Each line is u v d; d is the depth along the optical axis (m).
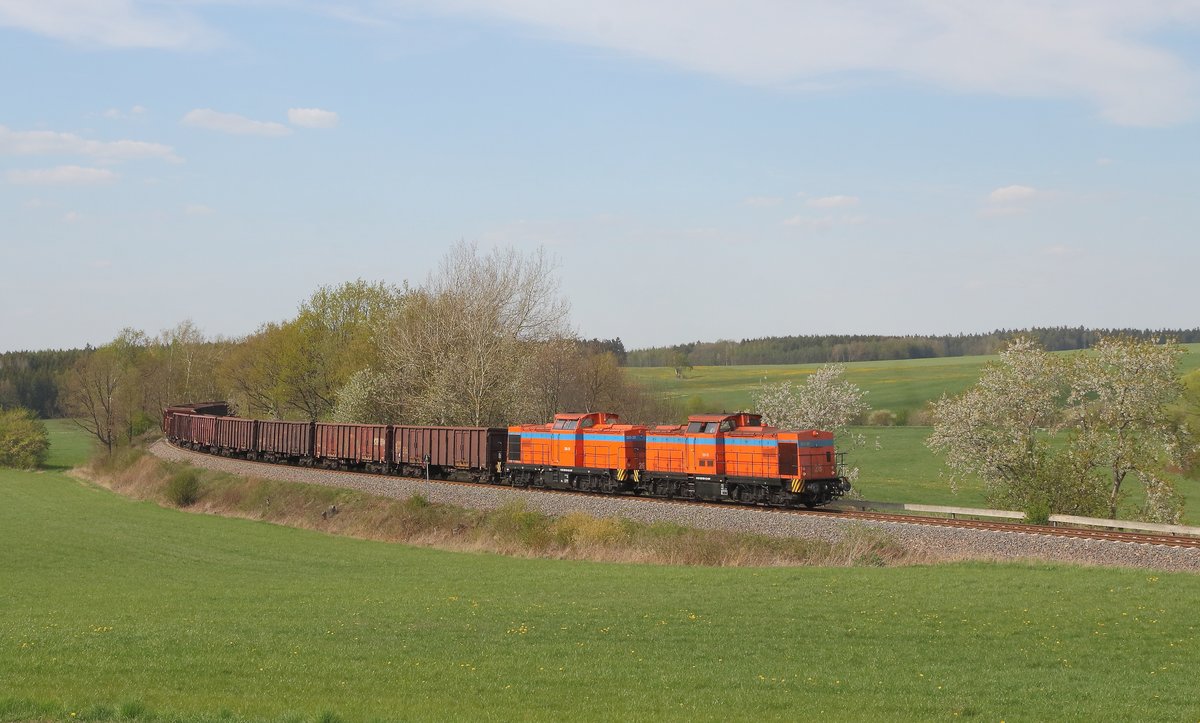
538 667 17.09
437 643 19.34
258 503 58.22
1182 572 26.17
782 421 67.25
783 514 35.19
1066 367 48.16
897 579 26.70
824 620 21.67
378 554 41.22
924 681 16.33
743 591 25.83
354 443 60.94
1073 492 45.19
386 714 12.95
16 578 36.00
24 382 176.25
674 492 42.69
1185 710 14.43
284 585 31.81
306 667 16.67
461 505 46.22
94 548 45.56
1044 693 15.55
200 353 127.94
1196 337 183.88
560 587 28.36
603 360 87.19
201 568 38.91
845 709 14.39
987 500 50.22
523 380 66.50
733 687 15.81
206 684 15.09
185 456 80.25
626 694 15.11
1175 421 46.91
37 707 12.66
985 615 21.75
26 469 105.44
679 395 125.81
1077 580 25.39
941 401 50.72
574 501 42.28
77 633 20.44
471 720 12.78
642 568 32.38
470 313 66.06
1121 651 18.64
